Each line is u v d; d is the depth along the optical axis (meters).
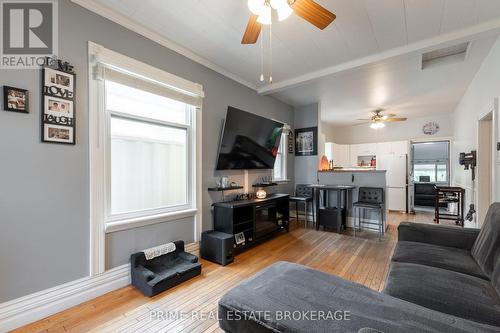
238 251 3.17
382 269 2.65
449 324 0.98
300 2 1.57
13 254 1.69
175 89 2.77
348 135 7.86
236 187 3.49
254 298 1.23
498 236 1.56
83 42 2.03
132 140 2.48
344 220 4.46
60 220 1.90
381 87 4.17
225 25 2.38
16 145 1.70
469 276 1.52
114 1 2.05
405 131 6.77
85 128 2.04
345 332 0.95
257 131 3.87
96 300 2.03
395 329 0.95
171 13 2.20
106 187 2.20
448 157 6.18
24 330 1.66
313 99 4.89
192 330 1.66
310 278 1.43
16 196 1.70
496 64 2.64
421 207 6.61
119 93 2.37
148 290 2.09
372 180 4.40
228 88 3.59
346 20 2.25
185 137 3.01
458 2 2.01
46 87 1.83
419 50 2.67
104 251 2.15
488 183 3.25
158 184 2.72
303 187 5.01
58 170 1.89
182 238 2.89
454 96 4.66
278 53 2.93
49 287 1.84
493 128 2.67
